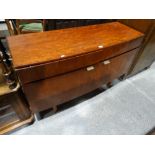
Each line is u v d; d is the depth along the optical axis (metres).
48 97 1.06
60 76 0.97
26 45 0.93
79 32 1.15
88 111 1.39
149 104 1.54
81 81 1.14
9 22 1.17
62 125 1.26
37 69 0.83
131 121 1.35
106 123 1.31
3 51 0.86
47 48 0.92
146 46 1.46
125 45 1.17
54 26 1.21
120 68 1.41
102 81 1.37
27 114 1.15
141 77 1.88
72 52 0.92
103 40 1.09
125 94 1.61
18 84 0.92
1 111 0.96
